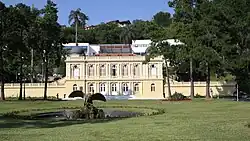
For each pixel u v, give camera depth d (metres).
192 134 18.59
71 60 100.81
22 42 67.88
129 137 17.88
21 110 43.91
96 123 26.23
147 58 78.56
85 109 37.31
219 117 28.83
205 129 20.56
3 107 49.75
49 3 74.00
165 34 71.81
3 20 65.12
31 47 72.50
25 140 17.22
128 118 30.41
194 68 77.06
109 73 101.44
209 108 41.84
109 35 163.88
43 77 111.44
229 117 28.53
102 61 101.19
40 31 71.44
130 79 100.75
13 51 68.38
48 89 98.06
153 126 22.91
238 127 21.20
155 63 99.94
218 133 18.77
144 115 34.00
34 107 50.06
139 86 100.56
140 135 18.56
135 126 23.12
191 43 52.66
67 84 99.38
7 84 95.56
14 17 65.88
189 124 23.61
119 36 162.75
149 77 100.00
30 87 96.50
